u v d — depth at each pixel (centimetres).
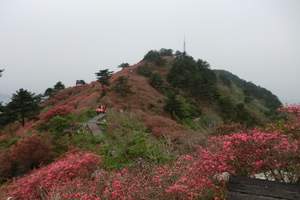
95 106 3825
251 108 6800
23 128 3544
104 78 4975
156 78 5834
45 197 1265
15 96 4072
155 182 1026
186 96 5719
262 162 901
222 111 5812
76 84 6575
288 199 777
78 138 2522
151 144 1833
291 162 875
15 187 1580
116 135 2398
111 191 1062
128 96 4738
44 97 6400
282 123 1075
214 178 905
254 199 800
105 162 1664
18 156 2200
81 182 1202
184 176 974
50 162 2202
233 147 947
